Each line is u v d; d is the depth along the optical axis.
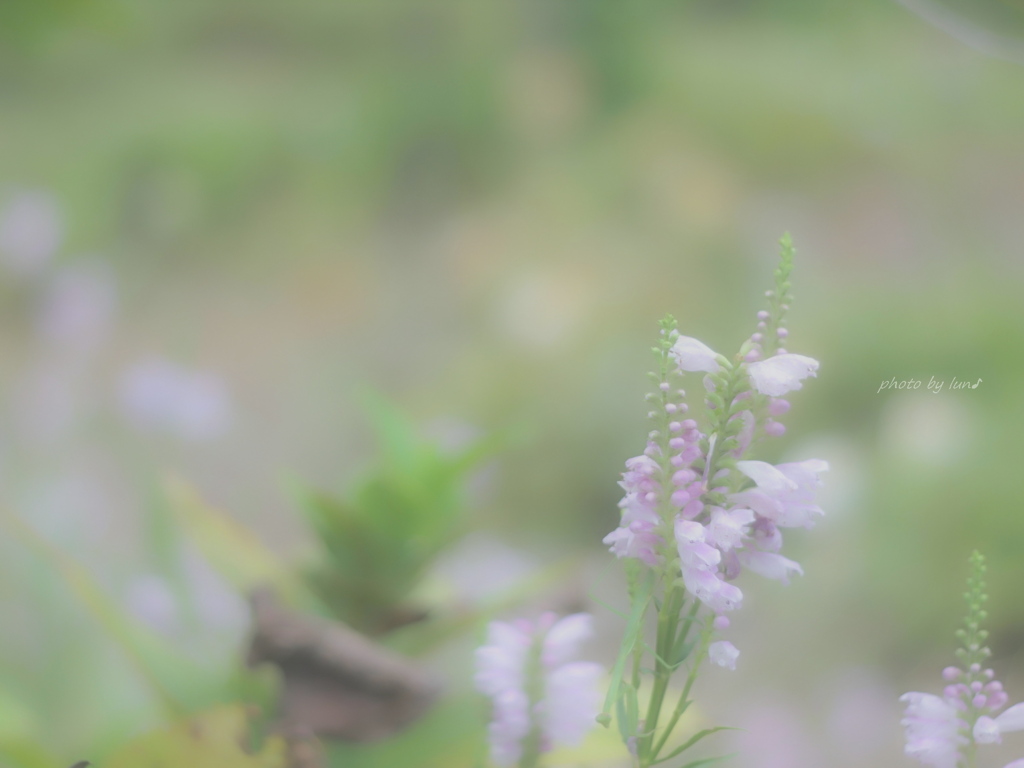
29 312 5.19
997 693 1.15
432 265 9.80
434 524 1.42
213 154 11.82
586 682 1.24
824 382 6.09
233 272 9.72
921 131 11.40
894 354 6.26
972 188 10.11
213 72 15.25
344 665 1.32
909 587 4.38
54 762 1.35
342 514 1.40
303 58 16.17
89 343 4.05
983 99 11.56
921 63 12.51
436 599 1.46
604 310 7.61
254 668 1.33
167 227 7.28
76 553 2.29
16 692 1.60
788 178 11.27
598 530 5.58
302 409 6.62
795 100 12.20
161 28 16.28
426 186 12.19
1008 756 2.08
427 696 1.33
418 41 14.59
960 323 6.49
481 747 1.32
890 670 4.13
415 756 1.34
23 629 1.76
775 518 1.14
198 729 1.24
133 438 3.31
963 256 8.47
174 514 1.47
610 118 13.15
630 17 13.95
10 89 13.65
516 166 12.30
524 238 9.79
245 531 1.45
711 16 15.75
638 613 1.12
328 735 1.32
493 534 5.03
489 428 6.18
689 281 8.21
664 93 13.20
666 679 1.14
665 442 1.13
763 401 1.13
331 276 9.56
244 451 5.66
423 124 12.59
